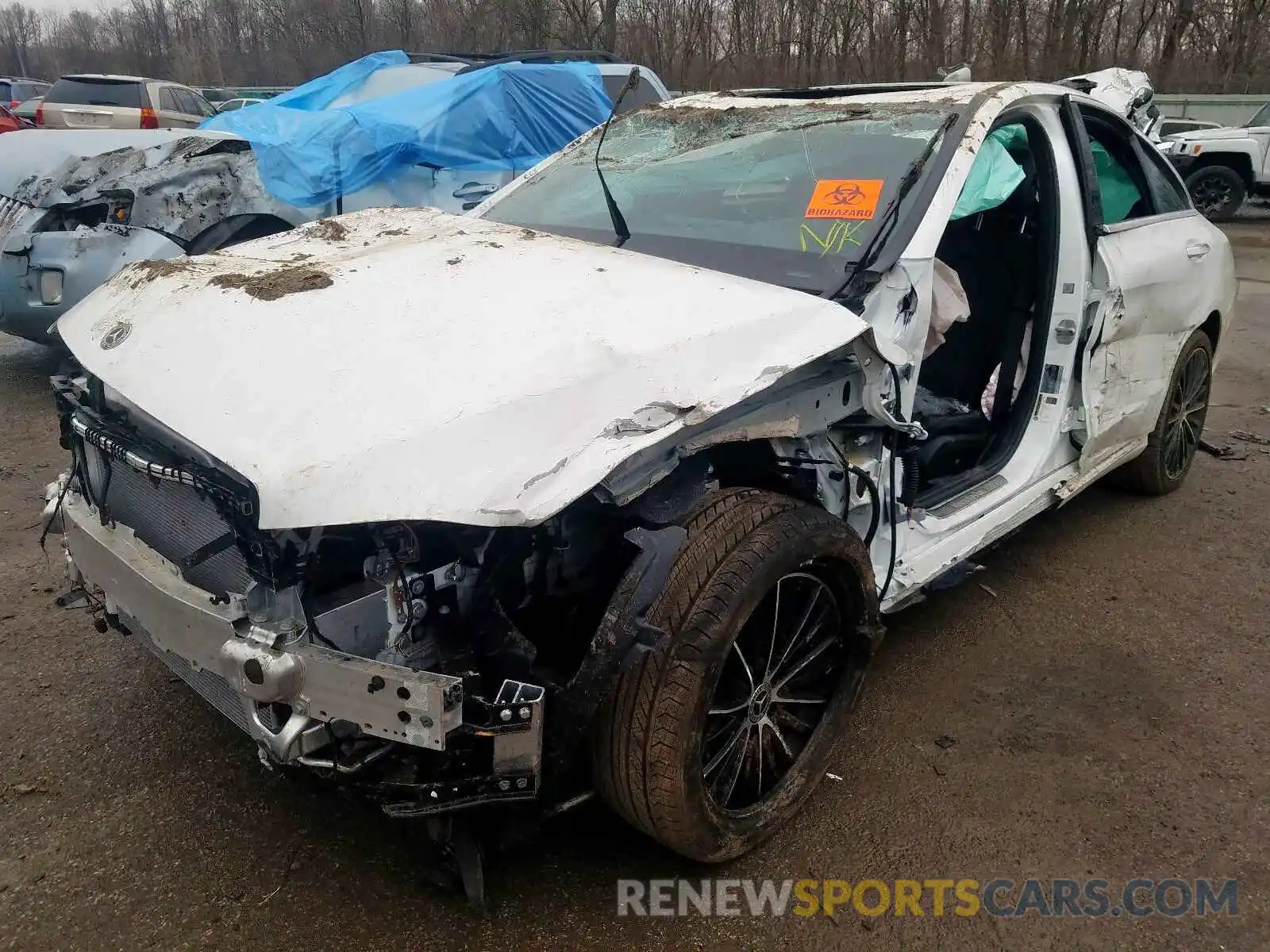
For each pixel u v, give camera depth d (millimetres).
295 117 6688
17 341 7414
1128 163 4070
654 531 2049
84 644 3271
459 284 2426
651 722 2041
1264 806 2645
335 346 2135
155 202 5891
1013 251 3617
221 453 1899
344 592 1951
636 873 2352
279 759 1896
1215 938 2213
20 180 5848
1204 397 4758
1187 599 3783
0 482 4645
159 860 2352
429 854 2320
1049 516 4570
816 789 2654
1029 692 3148
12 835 2418
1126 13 24141
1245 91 23250
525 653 1958
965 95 3127
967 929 2227
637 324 2246
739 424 2203
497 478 1846
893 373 2553
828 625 2531
